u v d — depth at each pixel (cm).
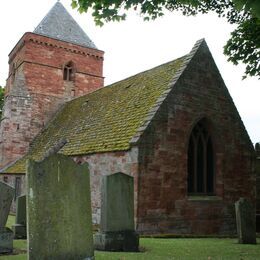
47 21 3591
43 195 739
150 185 1600
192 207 1731
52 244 736
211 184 1886
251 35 1445
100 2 1009
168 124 1695
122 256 944
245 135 2005
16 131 3095
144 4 1062
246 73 1510
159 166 1638
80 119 2531
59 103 3356
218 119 1902
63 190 764
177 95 1752
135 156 1591
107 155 1772
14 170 2770
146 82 2133
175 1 1180
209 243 1316
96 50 3612
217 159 1888
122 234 1072
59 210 753
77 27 3762
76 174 786
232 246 1232
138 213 1552
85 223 782
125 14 1034
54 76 3375
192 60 1848
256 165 2212
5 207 1055
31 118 3180
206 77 1884
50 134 2883
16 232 1370
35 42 3328
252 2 548
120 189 1091
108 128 1975
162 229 1617
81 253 766
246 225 1352
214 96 1903
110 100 2367
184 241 1374
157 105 1697
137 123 1741
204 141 1891
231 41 1487
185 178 1722
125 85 2383
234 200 1908
